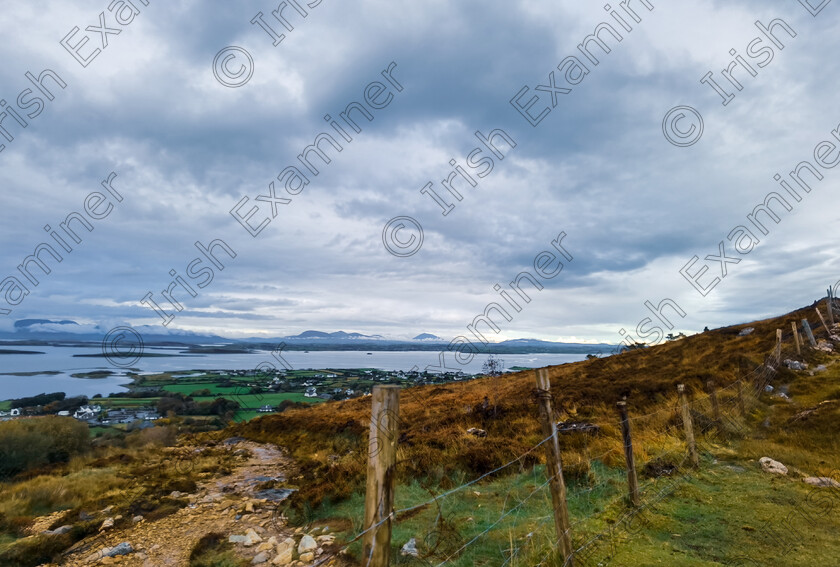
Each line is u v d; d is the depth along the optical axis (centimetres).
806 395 1241
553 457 415
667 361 2150
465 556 457
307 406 2675
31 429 1365
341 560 513
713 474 729
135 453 1494
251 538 633
